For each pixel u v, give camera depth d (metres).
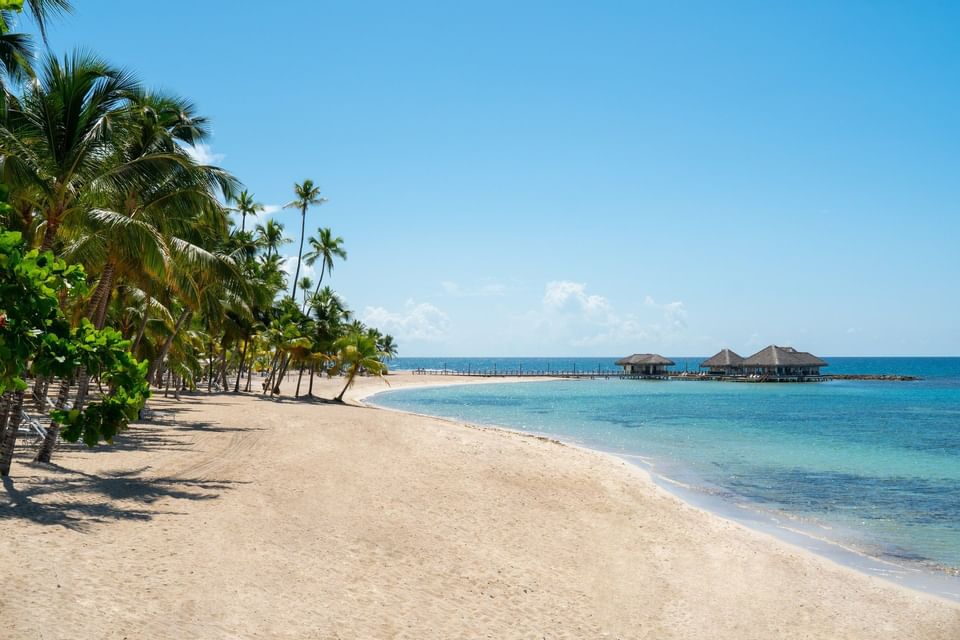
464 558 11.17
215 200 18.75
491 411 56.44
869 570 13.18
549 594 10.02
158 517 11.30
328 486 15.57
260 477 15.97
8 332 4.17
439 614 8.59
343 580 9.33
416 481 17.28
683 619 9.75
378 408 53.53
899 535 15.93
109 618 6.88
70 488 12.94
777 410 58.38
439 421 37.59
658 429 41.16
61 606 6.96
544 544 12.72
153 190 18.62
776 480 23.38
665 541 14.06
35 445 18.06
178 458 17.86
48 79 15.06
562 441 34.06
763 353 127.00
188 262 19.14
